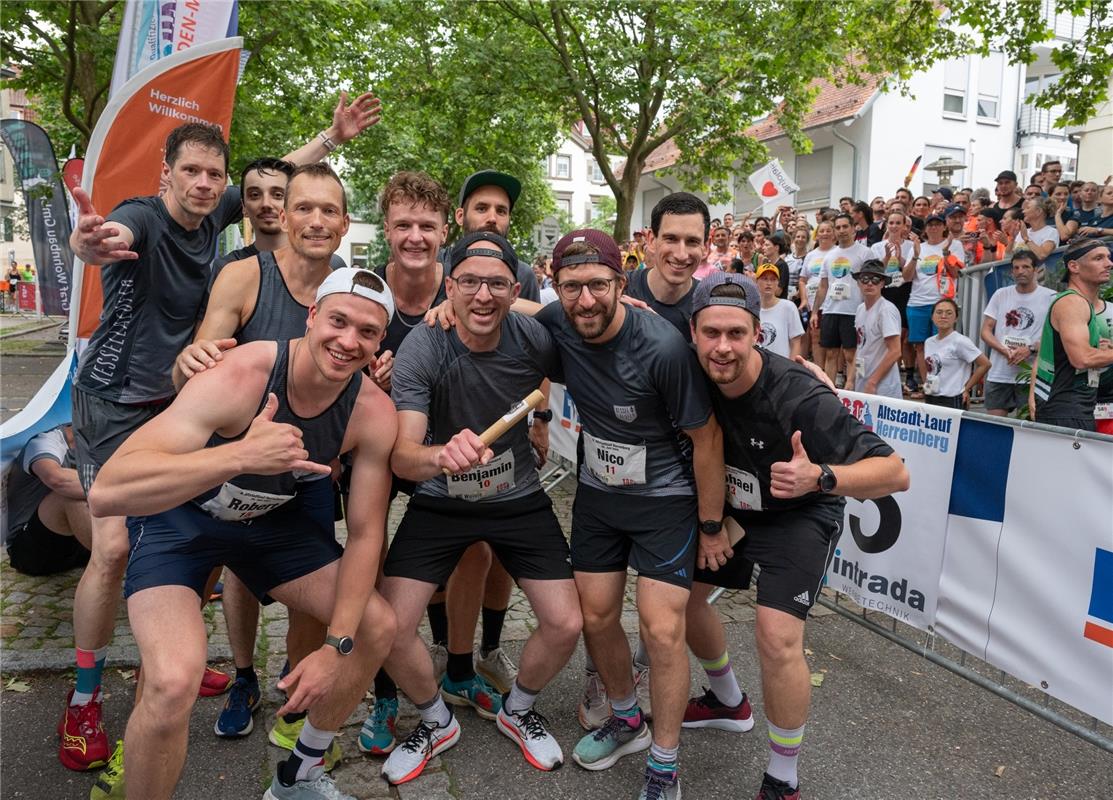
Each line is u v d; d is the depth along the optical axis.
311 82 13.80
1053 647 2.56
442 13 13.20
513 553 2.64
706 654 2.71
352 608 2.16
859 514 3.40
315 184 2.48
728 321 2.20
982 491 2.82
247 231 8.30
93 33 9.74
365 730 2.62
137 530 2.21
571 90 12.73
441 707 2.62
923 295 7.32
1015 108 19.33
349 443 2.20
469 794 2.43
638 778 2.54
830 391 2.37
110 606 2.48
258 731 2.72
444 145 15.45
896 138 18.09
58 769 2.48
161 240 2.72
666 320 2.71
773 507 2.44
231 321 2.51
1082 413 4.48
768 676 2.28
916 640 3.53
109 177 3.60
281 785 2.28
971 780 2.53
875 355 6.49
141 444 1.83
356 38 13.09
